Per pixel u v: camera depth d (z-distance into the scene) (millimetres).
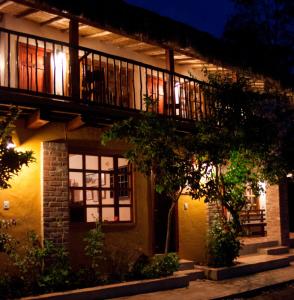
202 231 13203
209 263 12305
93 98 11875
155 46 13312
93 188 11133
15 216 9664
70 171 10711
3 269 9352
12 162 8664
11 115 8797
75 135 10781
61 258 9609
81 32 12367
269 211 15969
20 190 9781
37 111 9492
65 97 10078
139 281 10195
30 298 8539
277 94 12797
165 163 9930
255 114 10945
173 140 10023
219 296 10055
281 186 15883
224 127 10555
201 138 10203
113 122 10773
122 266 11109
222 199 11180
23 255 9641
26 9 10961
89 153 11047
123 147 11719
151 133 9844
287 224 15977
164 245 12648
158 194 12727
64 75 12086
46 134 10266
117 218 11508
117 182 11617
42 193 10016
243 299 10250
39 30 11844
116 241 11273
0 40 11078
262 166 12094
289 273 12734
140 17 11516
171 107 12250
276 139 11688
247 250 14391
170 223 11844
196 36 12820
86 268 10070
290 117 12742
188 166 10188
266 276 12289
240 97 10633
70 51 10445
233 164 11125
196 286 11000
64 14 10211
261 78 14336
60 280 9273
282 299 10359
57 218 10141
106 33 12453
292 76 15055
